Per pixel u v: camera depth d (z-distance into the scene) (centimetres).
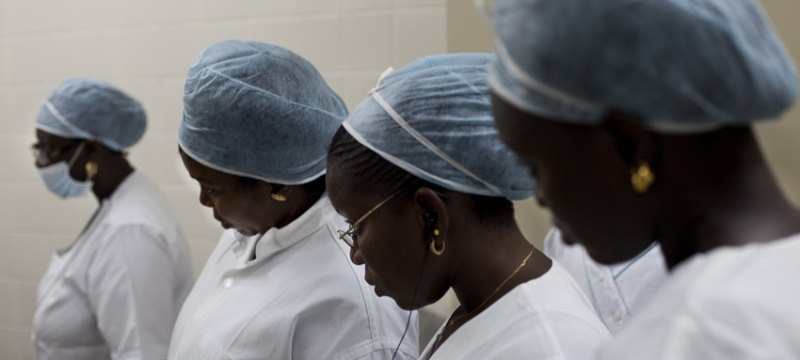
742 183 46
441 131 80
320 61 239
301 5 238
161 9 253
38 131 197
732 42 43
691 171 47
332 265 117
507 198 83
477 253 83
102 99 194
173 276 192
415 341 122
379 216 84
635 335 44
